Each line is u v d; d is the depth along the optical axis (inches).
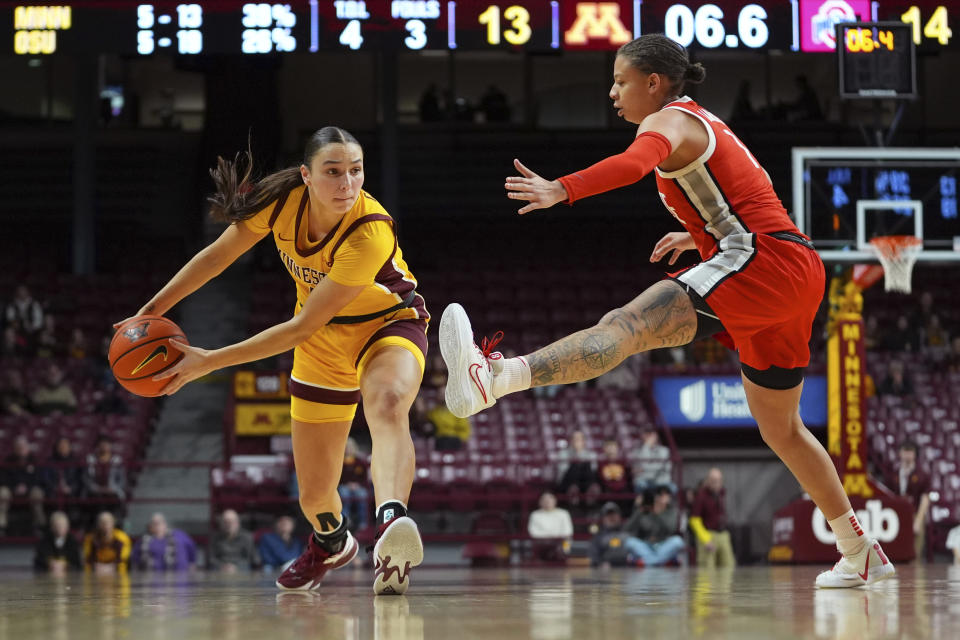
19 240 756.6
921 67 807.1
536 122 822.5
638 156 110.1
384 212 129.3
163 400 590.9
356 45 399.2
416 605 104.7
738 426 528.1
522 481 481.7
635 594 126.1
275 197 130.0
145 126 841.5
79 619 89.7
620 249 731.4
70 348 589.6
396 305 135.2
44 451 492.7
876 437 517.0
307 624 81.7
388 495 117.3
